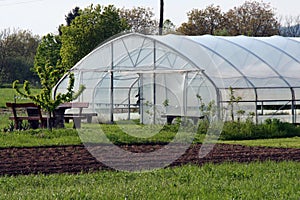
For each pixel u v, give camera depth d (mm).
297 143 27891
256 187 14828
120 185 15117
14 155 22375
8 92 78312
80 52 62281
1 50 93938
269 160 20234
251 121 33156
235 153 23266
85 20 62969
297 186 14914
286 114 37125
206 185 15070
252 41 41156
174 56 36625
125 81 41469
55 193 13773
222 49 39500
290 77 37406
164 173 17391
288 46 40906
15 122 35406
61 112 36250
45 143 26234
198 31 94125
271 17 94938
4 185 15266
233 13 95375
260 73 37438
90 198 13320
